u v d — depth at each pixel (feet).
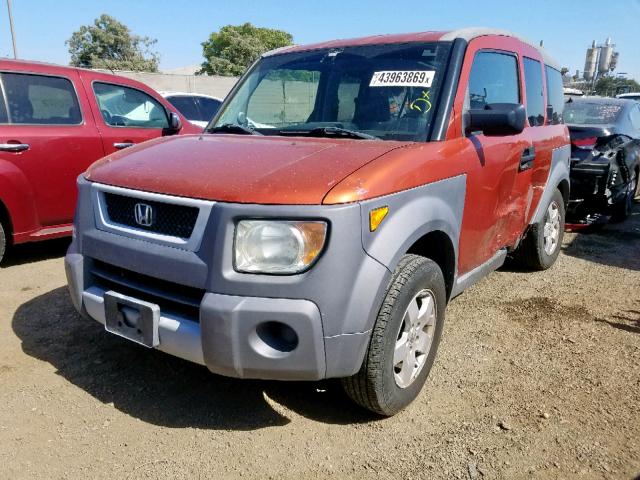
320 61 12.11
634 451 8.55
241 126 11.58
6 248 17.70
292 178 7.89
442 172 9.52
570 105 25.88
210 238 7.68
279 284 7.50
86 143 17.63
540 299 14.80
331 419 9.38
